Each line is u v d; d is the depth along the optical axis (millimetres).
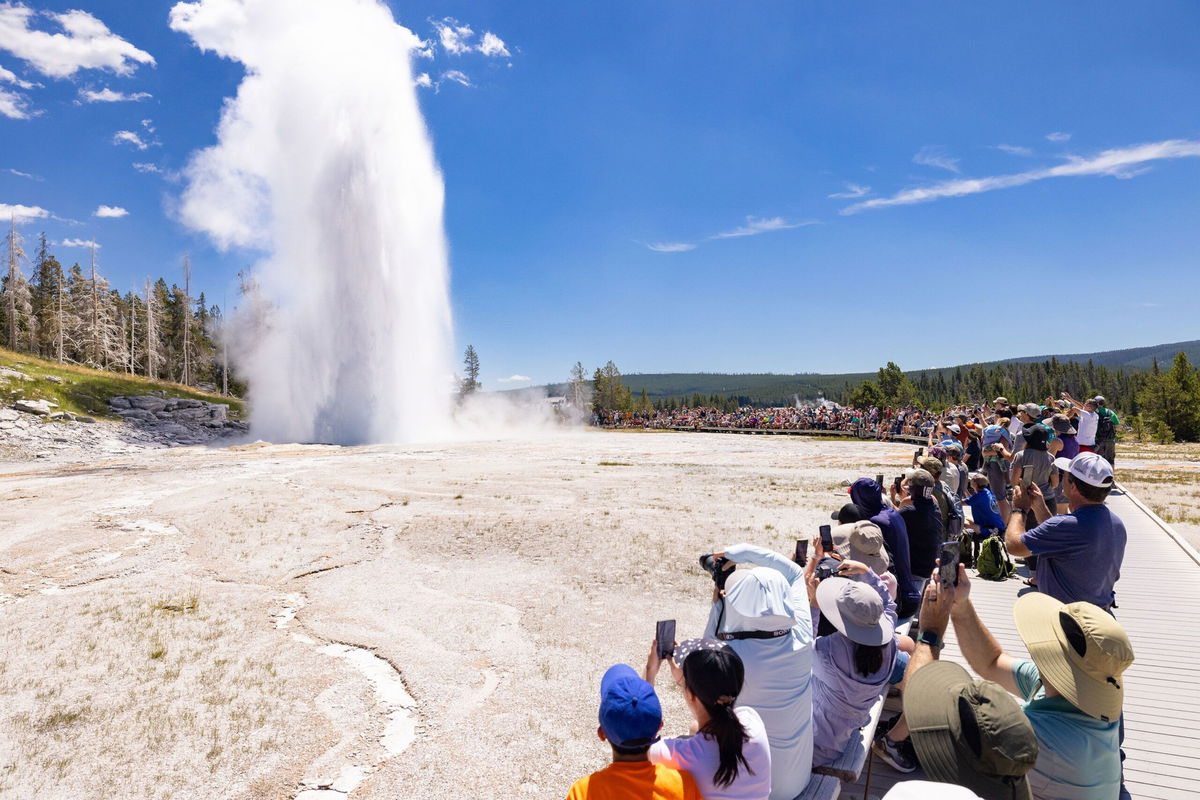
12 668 7859
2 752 5996
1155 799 3949
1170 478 20609
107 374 55906
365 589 11062
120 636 8898
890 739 4078
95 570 12195
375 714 6730
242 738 6254
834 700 3791
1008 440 11594
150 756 5938
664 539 14133
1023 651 6219
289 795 5363
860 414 49875
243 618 9664
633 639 8688
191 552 13438
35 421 38531
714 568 3916
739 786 2684
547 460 30641
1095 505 4363
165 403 48375
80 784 5508
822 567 4477
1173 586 8250
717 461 30172
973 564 9227
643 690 2494
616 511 17344
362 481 22922
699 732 2756
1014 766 2473
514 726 6422
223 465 28000
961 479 10203
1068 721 2967
